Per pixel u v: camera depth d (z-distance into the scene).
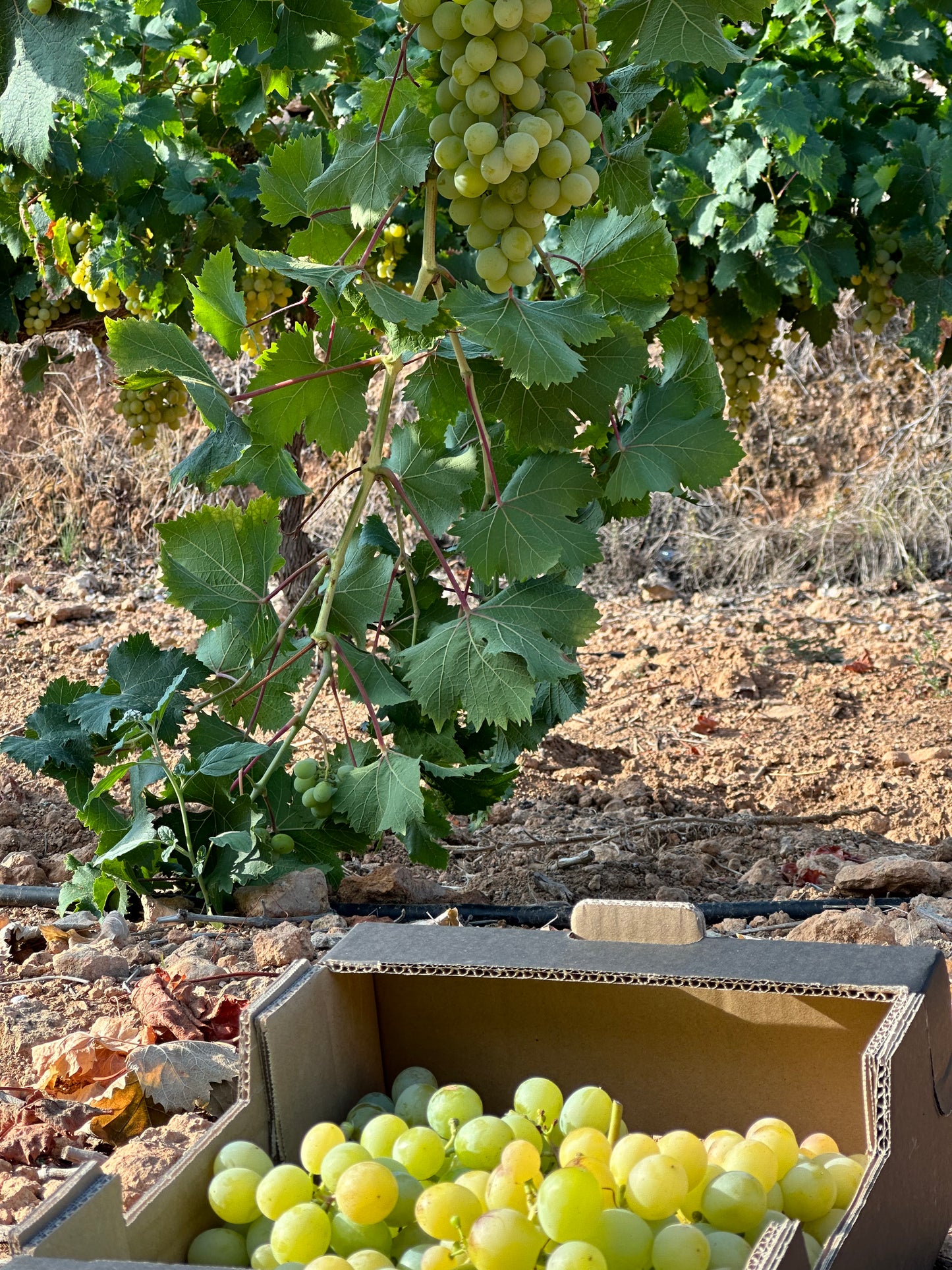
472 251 4.53
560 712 3.44
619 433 2.92
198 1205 1.42
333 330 2.88
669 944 1.61
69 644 7.14
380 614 3.23
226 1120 1.47
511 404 2.79
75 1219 1.15
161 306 4.44
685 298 4.57
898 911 3.12
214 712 3.42
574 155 2.31
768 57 4.73
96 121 3.96
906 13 4.57
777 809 4.57
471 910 3.34
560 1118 1.50
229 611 3.22
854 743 5.32
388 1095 1.79
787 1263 1.05
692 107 4.54
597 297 2.89
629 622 7.48
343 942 1.68
